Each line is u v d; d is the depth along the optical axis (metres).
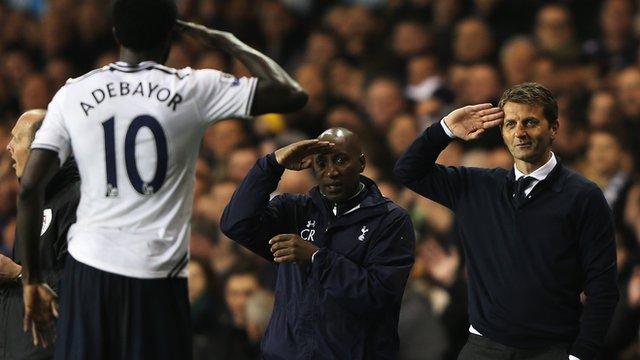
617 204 28.27
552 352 16.91
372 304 16.83
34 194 14.34
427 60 37.56
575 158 31.45
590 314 16.72
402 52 39.84
